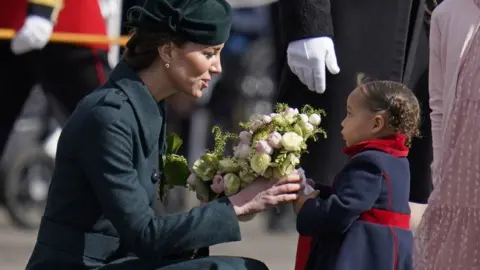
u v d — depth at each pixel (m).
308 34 17.81
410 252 15.74
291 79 18.39
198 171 15.59
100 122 14.52
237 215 14.91
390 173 15.55
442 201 16.67
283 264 27.64
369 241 15.47
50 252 14.94
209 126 34.91
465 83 16.55
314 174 18.30
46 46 25.94
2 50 26.67
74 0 25.81
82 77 26.11
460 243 16.55
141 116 14.72
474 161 16.45
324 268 15.63
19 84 27.11
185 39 14.81
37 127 30.80
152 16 14.80
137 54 15.04
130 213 14.45
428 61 18.84
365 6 18.16
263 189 15.13
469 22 16.66
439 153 17.31
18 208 30.34
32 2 25.25
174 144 16.20
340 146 18.19
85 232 14.93
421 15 18.47
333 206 15.25
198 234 14.63
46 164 30.38
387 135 15.95
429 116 18.83
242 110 35.94
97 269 14.89
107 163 14.47
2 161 30.34
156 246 14.55
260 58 36.00
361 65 18.14
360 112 16.08
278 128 15.27
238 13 35.66
